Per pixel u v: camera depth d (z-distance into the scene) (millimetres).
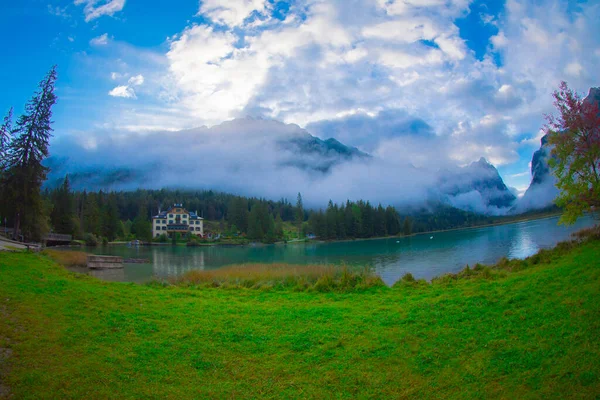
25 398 8055
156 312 14656
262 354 11086
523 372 8602
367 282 21406
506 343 10273
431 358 10141
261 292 20734
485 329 11562
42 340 10766
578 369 8164
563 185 26250
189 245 124000
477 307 13852
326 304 17094
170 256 83125
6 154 49125
